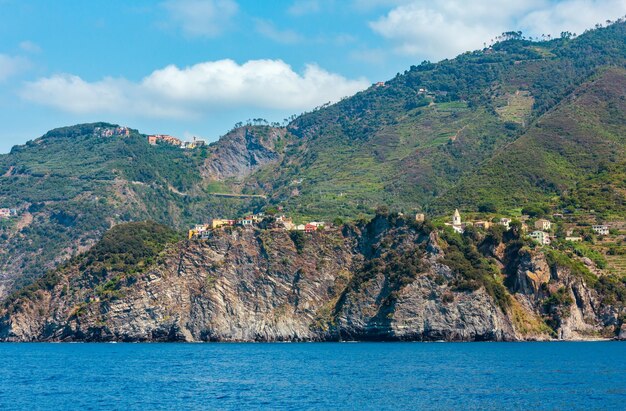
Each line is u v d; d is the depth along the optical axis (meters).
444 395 150.25
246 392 159.75
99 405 148.50
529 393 151.75
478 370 192.12
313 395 153.50
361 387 163.25
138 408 144.00
